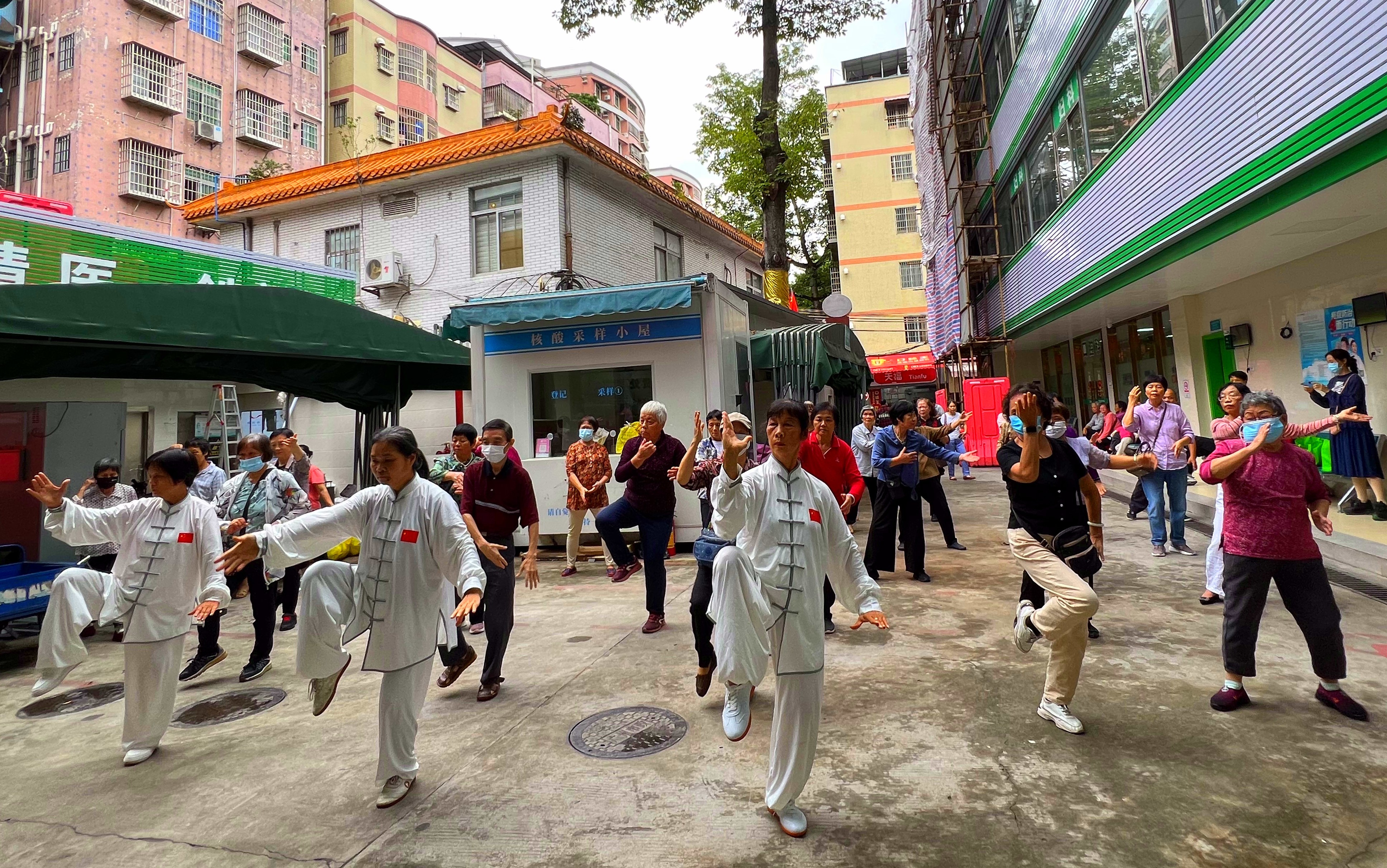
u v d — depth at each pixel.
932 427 9.57
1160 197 7.56
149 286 6.00
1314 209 6.14
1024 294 13.27
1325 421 4.06
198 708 4.01
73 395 9.88
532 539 4.11
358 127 26.52
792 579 2.45
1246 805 2.47
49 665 3.33
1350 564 5.56
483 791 2.84
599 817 2.60
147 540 3.38
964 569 6.46
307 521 2.81
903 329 29.12
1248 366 9.16
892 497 5.97
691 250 17.20
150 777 3.12
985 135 15.61
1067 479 3.28
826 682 3.84
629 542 8.30
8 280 7.44
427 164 12.66
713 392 7.99
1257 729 3.03
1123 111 8.58
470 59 35.34
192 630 5.94
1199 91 6.67
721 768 2.93
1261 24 5.67
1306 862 2.16
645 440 4.94
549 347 8.45
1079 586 3.07
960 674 3.85
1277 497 3.16
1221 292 9.62
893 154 29.64
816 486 2.62
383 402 8.66
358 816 2.70
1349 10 4.71
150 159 20.12
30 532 6.72
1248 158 5.91
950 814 2.51
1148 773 2.71
